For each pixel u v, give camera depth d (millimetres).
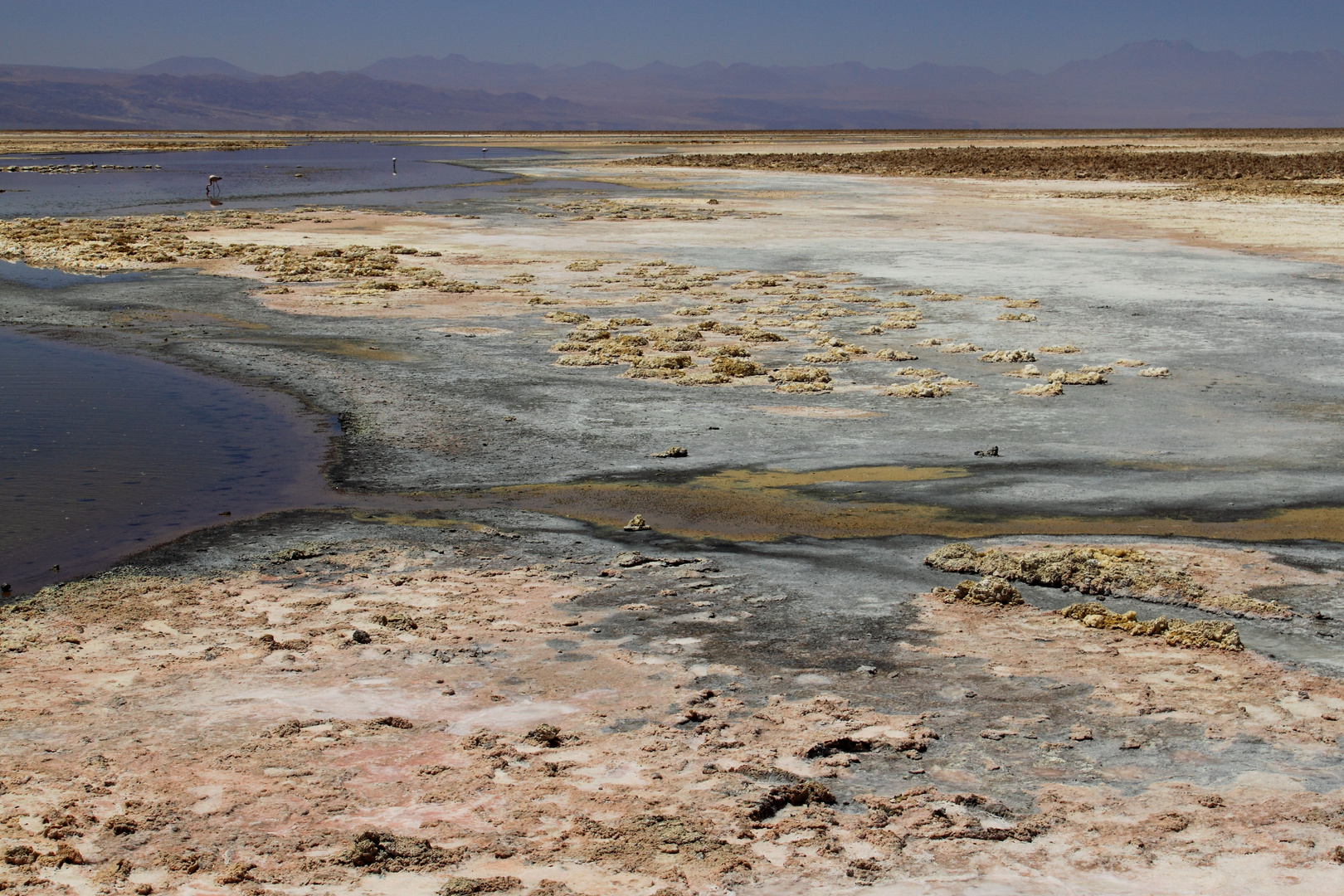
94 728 7809
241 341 23375
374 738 7617
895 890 5773
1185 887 5770
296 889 5832
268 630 9719
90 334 24031
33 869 6035
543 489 14055
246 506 13461
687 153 121188
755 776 6988
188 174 81562
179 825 6488
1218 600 10031
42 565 11484
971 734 7598
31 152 118875
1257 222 45500
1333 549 11492
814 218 49469
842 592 10531
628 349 22469
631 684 8500
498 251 38375
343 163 97750
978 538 12039
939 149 108438
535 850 6188
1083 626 9633
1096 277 32188
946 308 27516
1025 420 17359
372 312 26844
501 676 8672
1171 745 7391
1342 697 8094
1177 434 16453
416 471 14844
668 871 5934
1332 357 21672
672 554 11672
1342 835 6234
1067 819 6477
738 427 17031
